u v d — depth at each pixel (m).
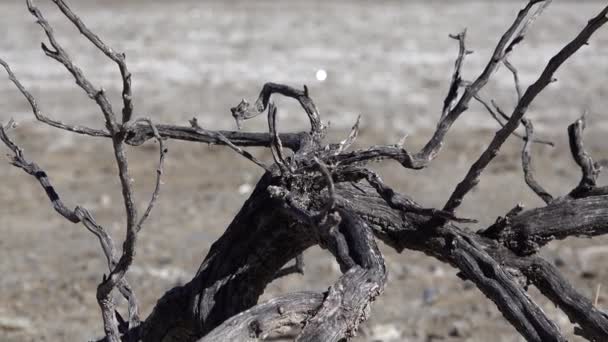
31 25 36.09
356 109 25.78
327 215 5.36
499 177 21.38
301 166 6.24
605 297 13.66
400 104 26.44
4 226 18.05
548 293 6.38
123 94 5.28
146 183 20.97
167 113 24.88
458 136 24.16
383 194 6.16
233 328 5.25
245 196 20.17
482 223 17.80
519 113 5.84
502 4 44.25
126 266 6.10
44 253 16.45
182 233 17.61
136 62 30.45
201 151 23.42
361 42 34.31
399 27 37.50
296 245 6.62
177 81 28.22
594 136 24.31
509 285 6.03
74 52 31.55
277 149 6.13
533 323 5.86
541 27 37.50
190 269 15.45
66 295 14.19
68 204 19.48
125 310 12.74
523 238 6.43
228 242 6.72
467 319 13.20
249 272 6.70
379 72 29.81
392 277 15.16
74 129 6.09
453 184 20.83
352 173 6.28
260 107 6.99
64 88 27.38
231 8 42.31
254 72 29.52
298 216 5.91
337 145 6.43
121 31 35.66
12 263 15.84
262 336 5.30
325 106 25.91
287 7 42.91
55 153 22.88
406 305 13.82
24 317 13.12
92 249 16.67
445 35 35.53
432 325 12.99
